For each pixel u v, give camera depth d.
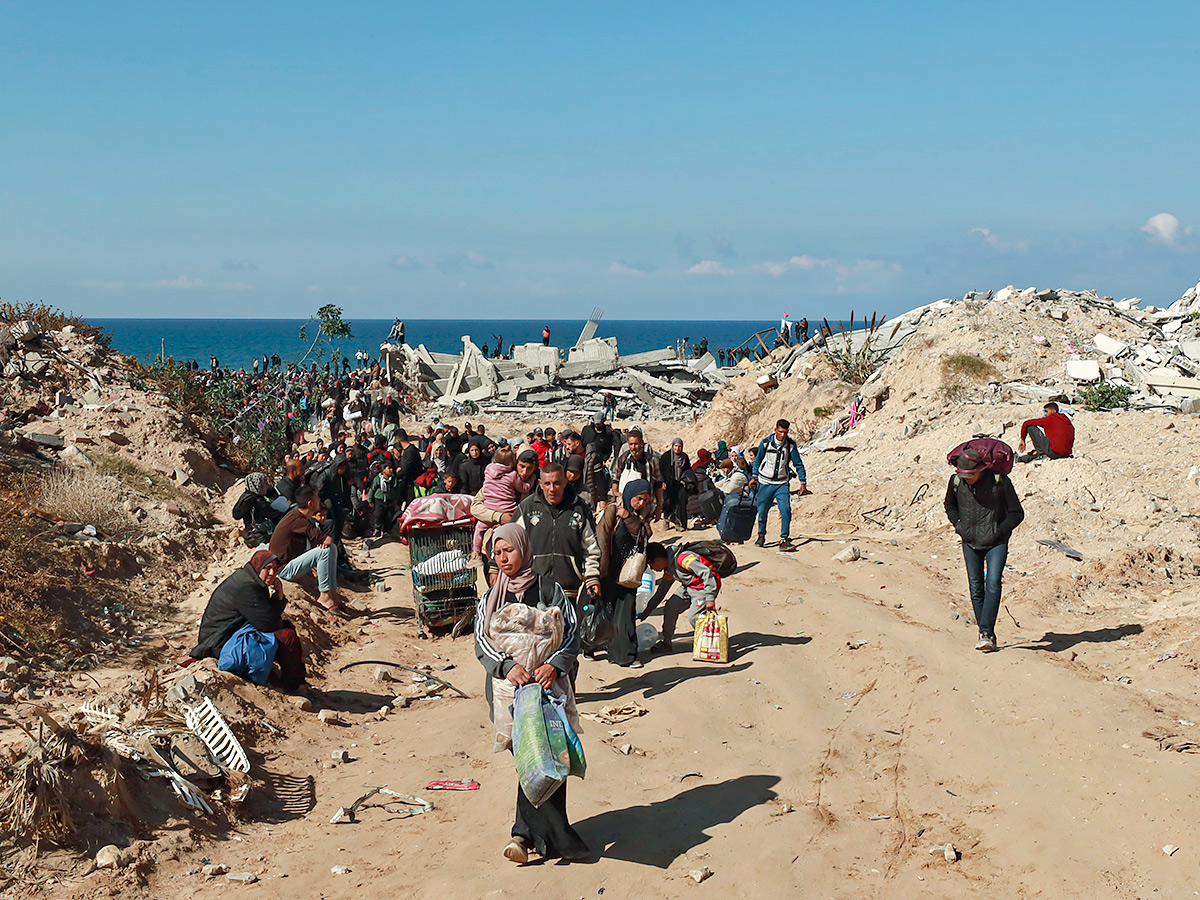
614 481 14.65
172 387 19.70
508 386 42.84
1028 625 8.64
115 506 12.02
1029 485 12.59
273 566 7.55
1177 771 5.31
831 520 14.27
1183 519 10.95
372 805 5.72
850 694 7.41
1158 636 7.85
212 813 5.32
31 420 15.22
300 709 7.23
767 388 27.16
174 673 7.36
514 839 4.93
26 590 8.37
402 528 10.27
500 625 4.90
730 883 4.71
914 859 4.93
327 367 45.09
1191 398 16.03
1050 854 4.76
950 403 18.22
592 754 6.40
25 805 4.62
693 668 8.22
